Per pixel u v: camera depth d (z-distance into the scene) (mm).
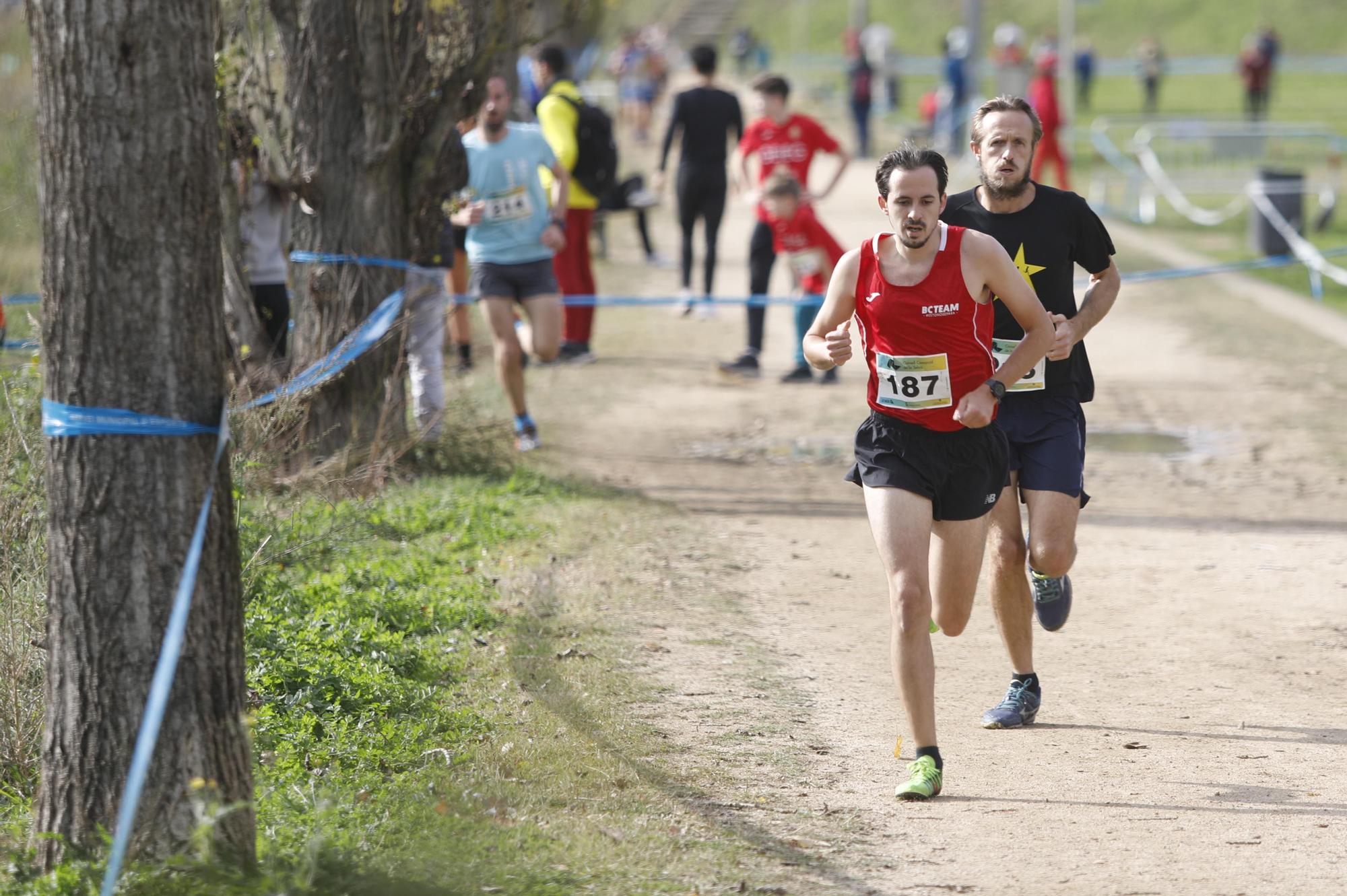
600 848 15734
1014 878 15414
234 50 31000
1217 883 15336
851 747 19516
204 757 13953
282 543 24812
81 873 13641
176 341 13578
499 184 34531
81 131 13172
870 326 17359
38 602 18562
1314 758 19297
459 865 14992
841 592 26812
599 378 46719
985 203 19844
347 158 31312
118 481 13547
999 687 22312
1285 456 37562
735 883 15039
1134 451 38406
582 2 34000
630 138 127688
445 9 32406
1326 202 79562
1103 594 27062
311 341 31406
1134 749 19641
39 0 13125
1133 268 66688
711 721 20141
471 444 34188
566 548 28406
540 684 21125
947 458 17469
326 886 14281
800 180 48812
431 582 25766
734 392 45000
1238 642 24453
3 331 28672
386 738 18516
